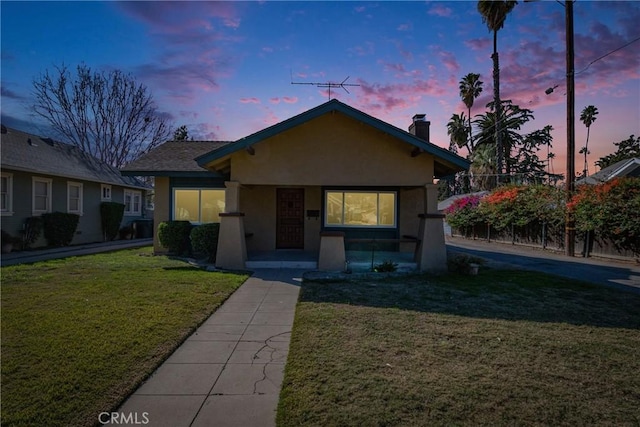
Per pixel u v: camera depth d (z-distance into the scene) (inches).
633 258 449.1
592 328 192.7
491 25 1157.7
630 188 457.7
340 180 362.9
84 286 275.1
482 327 191.8
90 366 136.3
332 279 321.4
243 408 112.2
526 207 640.4
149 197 1047.6
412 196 461.4
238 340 172.6
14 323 184.1
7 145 568.7
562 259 485.7
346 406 112.0
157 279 304.2
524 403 115.6
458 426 102.7
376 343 165.9
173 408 111.7
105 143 1123.3
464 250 602.5
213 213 487.8
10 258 450.0
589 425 104.6
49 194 600.7
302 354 152.5
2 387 119.6
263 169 365.1
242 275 330.3
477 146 1553.9
